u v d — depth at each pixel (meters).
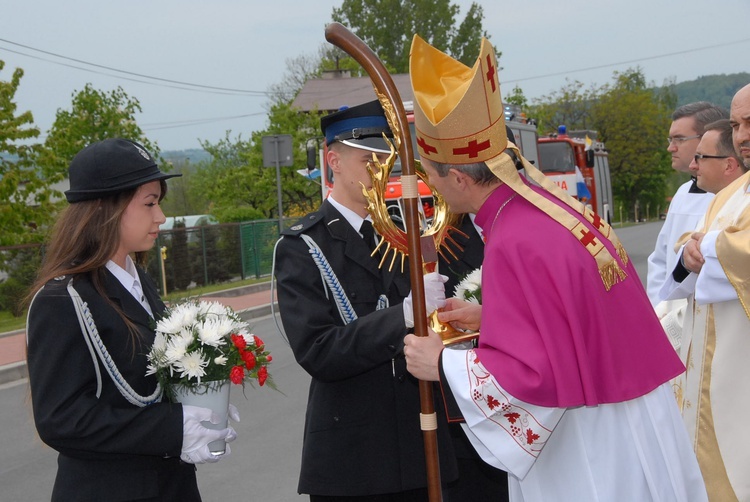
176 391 2.39
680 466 2.26
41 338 2.19
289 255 2.78
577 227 2.17
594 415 2.20
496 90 2.18
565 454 2.23
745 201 3.23
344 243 2.82
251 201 24.77
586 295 2.12
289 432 5.96
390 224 2.70
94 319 2.24
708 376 3.26
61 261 2.29
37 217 14.57
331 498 2.82
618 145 48.69
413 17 56.22
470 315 2.58
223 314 2.49
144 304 2.51
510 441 2.13
